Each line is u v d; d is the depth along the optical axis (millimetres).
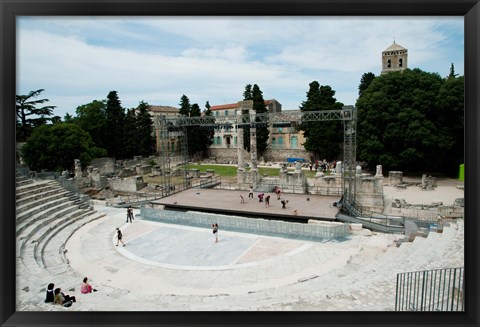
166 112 101812
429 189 44500
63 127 57062
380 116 54156
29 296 15602
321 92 70312
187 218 31547
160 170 65000
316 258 22469
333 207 33531
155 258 23297
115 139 80625
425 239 21797
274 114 42062
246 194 41375
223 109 100562
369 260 21422
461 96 50188
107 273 20938
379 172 38469
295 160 77688
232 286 18750
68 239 27266
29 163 56156
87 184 51688
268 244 25406
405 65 82062
